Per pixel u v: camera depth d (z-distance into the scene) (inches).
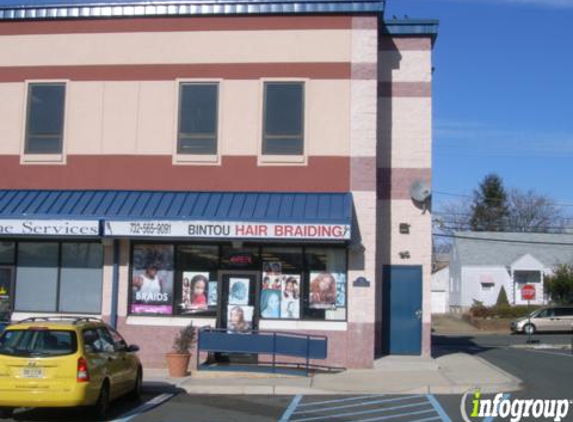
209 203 754.2
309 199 753.6
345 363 743.7
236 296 762.2
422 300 823.1
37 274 789.9
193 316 765.3
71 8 806.5
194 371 709.3
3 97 813.9
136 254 777.6
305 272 758.5
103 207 756.0
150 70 796.6
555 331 1727.4
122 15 800.9
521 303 2170.3
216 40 791.7
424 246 826.2
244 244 765.3
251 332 727.1
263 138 776.3
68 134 799.1
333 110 772.6
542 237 2285.9
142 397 605.6
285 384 644.1
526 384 675.4
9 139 808.3
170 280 771.4
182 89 792.3
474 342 1374.3
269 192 768.3
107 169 789.9
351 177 763.4
